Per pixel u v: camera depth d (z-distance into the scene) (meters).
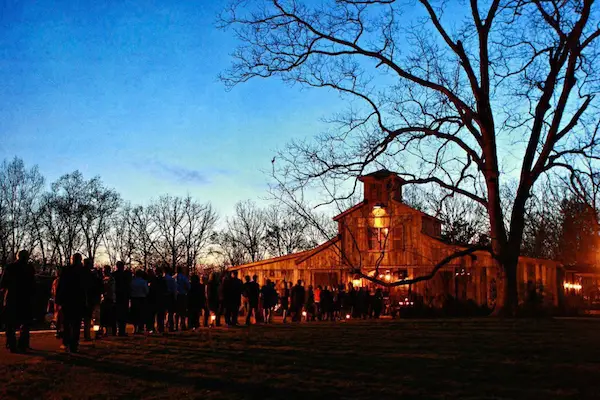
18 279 14.09
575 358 11.87
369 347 13.77
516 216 22.66
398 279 37.44
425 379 10.22
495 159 22.77
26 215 61.25
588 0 18.97
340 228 37.94
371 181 29.50
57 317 15.85
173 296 18.67
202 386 10.28
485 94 22.50
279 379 10.53
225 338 15.99
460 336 15.48
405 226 37.59
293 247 77.31
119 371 11.64
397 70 23.27
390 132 22.39
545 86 21.64
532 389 9.39
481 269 36.59
